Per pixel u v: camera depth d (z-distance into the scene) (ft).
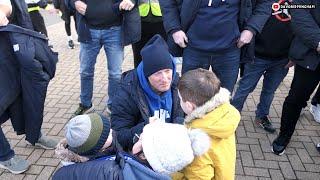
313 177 10.16
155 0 13.02
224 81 10.35
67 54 21.43
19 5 9.29
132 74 7.16
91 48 12.12
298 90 9.93
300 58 9.32
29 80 9.37
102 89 16.08
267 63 11.06
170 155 4.39
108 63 12.59
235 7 9.20
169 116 7.26
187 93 5.81
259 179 10.09
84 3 11.40
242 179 10.09
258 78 11.43
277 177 10.17
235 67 10.11
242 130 12.57
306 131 12.51
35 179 9.98
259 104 12.59
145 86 6.86
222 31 9.25
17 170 10.05
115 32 11.94
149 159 4.46
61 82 16.90
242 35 9.43
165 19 9.78
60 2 18.47
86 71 12.62
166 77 6.61
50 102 14.67
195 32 9.48
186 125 5.85
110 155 5.06
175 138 4.50
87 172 4.51
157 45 6.55
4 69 9.14
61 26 28.89
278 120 13.28
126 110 7.15
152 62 6.45
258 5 9.45
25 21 9.59
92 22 11.61
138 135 6.14
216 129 5.58
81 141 4.66
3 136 9.70
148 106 7.06
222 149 5.86
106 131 4.82
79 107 13.46
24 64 9.01
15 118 10.05
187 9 9.23
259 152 11.32
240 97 11.66
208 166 5.66
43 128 12.62
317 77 9.67
